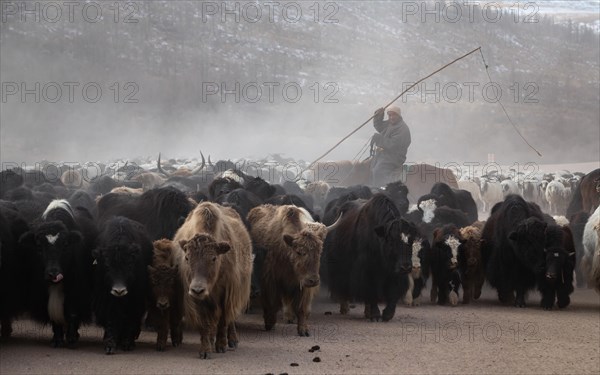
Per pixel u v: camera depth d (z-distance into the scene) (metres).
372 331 12.09
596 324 12.88
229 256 10.27
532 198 37.97
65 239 10.41
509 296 14.99
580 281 17.50
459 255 14.95
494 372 9.64
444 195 19.11
